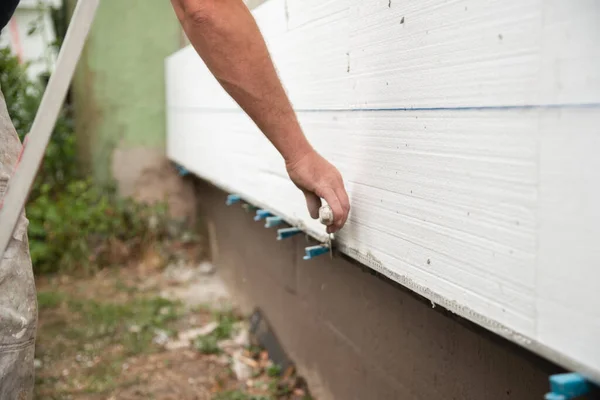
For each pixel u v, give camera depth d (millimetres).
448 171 1227
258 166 2562
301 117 2064
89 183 5289
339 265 2369
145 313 3914
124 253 4969
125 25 5234
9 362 1479
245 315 3799
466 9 1141
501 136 1062
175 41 5320
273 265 3217
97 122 5316
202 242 5160
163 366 3221
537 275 992
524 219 1017
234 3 1369
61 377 3104
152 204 5328
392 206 1468
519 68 1012
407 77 1363
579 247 906
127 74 5289
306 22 1951
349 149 1695
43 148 1356
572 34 902
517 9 1010
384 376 2045
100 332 3646
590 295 890
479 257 1140
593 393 922
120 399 2893
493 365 1448
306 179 1542
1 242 1381
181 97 4504
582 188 896
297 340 2918
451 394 1647
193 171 4168
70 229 4910
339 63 1725
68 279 4648
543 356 984
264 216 2488
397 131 1422
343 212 1561
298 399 2781
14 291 1493
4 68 5246
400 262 1443
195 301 4160
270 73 1425
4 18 1710
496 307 1099
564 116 923
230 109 3025
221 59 1388
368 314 2141
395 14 1399
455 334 1612
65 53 1337
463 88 1160
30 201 5238
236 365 3211
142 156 5352
